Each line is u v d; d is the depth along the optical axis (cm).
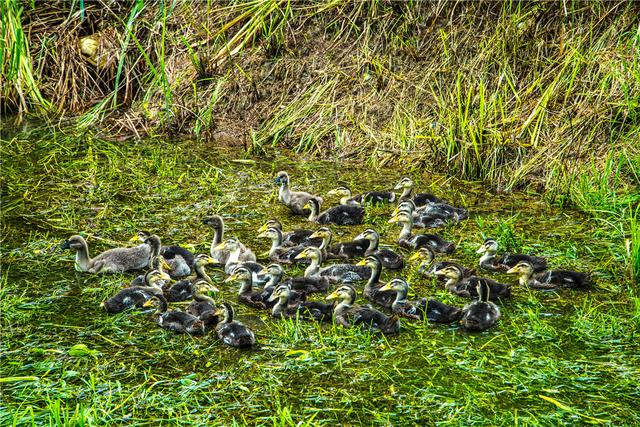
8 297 1370
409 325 1312
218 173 2009
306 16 2419
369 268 1505
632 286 1445
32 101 2438
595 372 1170
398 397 1104
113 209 1783
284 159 2131
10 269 1483
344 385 1132
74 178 1956
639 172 1859
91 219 1725
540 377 1154
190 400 1094
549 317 1337
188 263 1541
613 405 1091
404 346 1238
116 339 1253
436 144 2058
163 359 1198
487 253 1536
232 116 2322
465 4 2316
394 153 2108
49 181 1933
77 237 1477
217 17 2495
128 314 1332
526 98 2119
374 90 2250
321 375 1156
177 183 1947
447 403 1089
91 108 2414
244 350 1223
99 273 1485
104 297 1388
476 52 2231
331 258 1591
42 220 1712
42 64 2497
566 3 2236
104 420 1037
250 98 2331
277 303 1351
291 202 1812
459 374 1161
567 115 2034
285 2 2444
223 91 2348
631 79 2031
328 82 2291
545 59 2173
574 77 2084
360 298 1431
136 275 1499
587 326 1300
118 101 2447
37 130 2289
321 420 1052
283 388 1124
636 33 2109
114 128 2306
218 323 1284
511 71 2166
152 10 2564
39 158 2081
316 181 1986
